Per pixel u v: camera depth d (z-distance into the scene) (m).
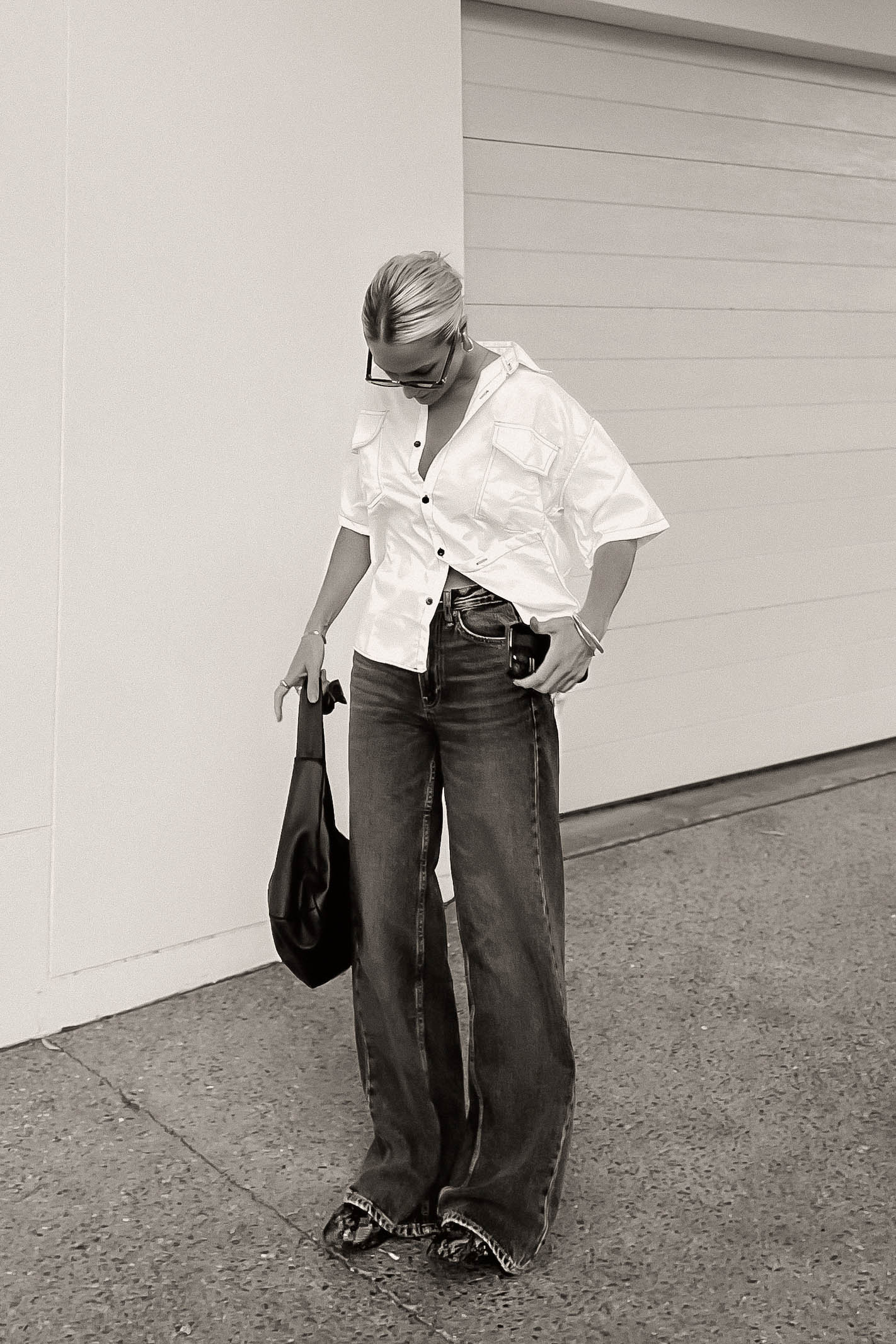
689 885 4.18
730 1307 2.25
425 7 3.57
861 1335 2.18
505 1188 2.33
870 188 5.35
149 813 3.32
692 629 5.04
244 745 3.48
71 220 3.01
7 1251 2.41
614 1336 2.19
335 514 3.56
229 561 3.38
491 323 4.34
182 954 3.44
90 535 3.13
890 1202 2.54
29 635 3.06
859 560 5.57
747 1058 3.10
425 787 2.38
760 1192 2.58
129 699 3.25
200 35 3.17
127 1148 2.74
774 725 5.38
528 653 2.25
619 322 4.66
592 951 3.69
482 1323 2.22
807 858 4.40
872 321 5.45
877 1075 3.02
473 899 2.30
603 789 4.89
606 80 4.50
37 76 2.92
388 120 3.54
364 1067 2.45
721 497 5.05
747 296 5.02
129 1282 2.33
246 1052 3.15
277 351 3.39
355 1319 2.23
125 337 3.12
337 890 2.40
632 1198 2.57
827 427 5.36
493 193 4.28
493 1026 2.31
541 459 2.23
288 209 3.37
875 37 4.98
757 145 4.95
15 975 3.15
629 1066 3.07
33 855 3.14
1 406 2.95
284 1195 2.59
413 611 2.29
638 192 4.64
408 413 2.30
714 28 4.54
